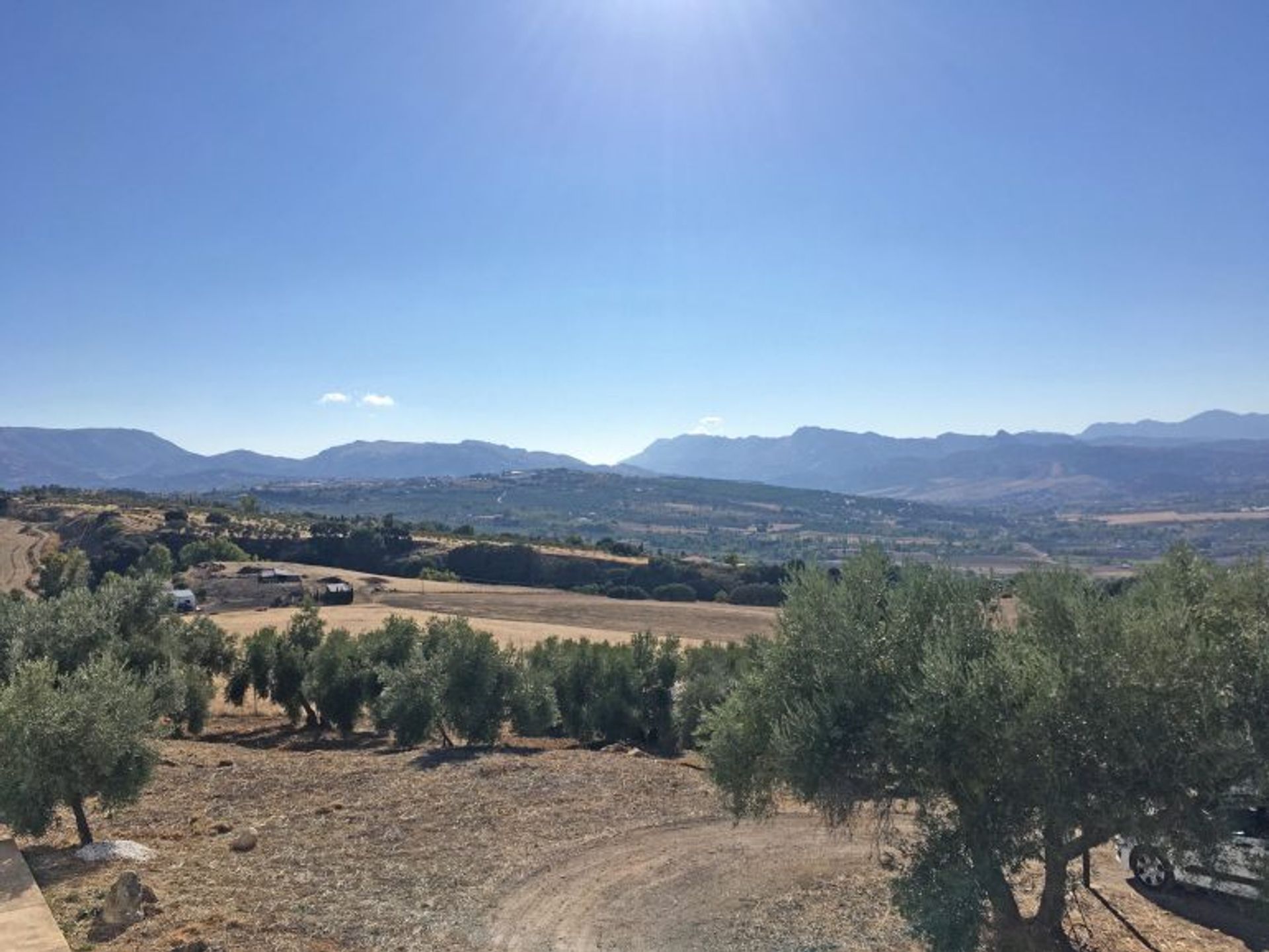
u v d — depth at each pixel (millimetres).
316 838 15273
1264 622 9758
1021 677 9312
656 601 97812
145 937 10680
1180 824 9297
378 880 13477
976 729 9281
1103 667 9047
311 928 11523
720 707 12477
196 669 29828
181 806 17000
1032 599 10398
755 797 12180
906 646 10555
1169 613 9328
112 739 13766
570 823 16844
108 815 14984
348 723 31781
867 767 10242
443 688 26156
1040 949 10367
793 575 11898
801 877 14336
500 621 74500
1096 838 9672
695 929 12273
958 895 9281
